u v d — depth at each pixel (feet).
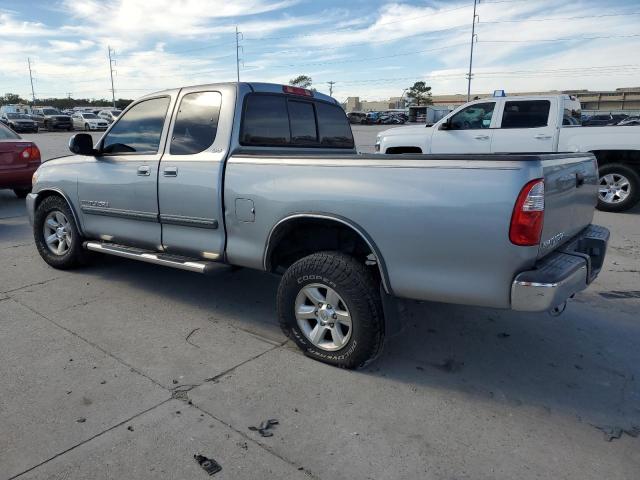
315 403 10.02
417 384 10.84
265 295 15.97
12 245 21.71
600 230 12.64
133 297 15.62
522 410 9.94
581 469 8.27
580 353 12.34
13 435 8.89
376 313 10.66
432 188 9.67
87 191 16.17
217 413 9.62
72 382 10.62
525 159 8.96
